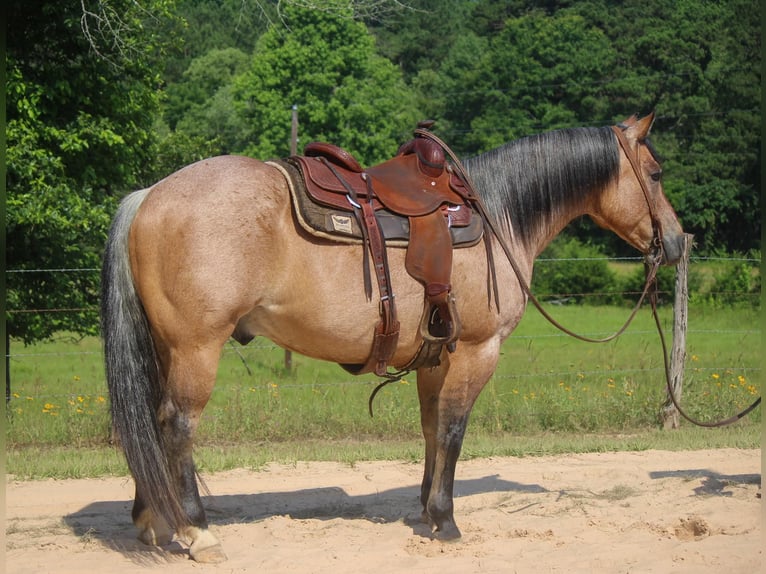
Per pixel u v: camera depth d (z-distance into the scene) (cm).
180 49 1079
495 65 3200
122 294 407
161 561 416
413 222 425
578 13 3391
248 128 3347
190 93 3941
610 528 480
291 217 407
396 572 399
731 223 2848
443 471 456
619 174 498
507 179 479
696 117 2869
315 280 407
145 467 396
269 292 405
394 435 816
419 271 420
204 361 396
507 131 3036
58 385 1124
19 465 646
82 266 941
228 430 792
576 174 488
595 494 569
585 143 490
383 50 4659
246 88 3091
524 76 3128
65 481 611
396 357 438
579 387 967
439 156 447
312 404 874
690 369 970
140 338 408
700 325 1839
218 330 395
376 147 3005
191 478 409
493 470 654
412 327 429
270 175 412
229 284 391
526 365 1255
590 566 411
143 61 993
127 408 399
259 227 398
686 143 2895
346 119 2997
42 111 897
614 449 733
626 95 2964
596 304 2542
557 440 783
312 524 489
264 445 768
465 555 431
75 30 912
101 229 911
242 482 613
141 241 398
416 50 4694
